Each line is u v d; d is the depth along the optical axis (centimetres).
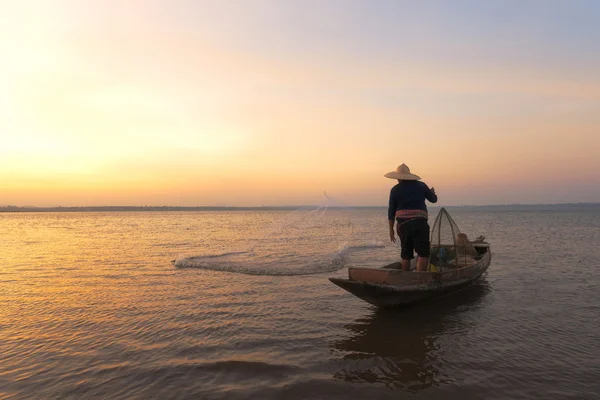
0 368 457
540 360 467
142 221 6681
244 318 654
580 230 3259
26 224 5516
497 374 429
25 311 707
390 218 756
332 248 1784
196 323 627
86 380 422
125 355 493
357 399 376
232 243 2069
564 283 924
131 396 385
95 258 1459
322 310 703
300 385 404
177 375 431
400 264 879
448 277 749
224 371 441
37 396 388
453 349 505
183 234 2969
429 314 671
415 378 421
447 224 917
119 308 723
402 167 756
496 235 2634
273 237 2531
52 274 1099
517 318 643
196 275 1073
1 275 1088
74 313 692
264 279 1010
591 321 622
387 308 699
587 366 448
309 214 1694
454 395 383
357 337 555
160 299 792
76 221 6931
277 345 525
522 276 1017
